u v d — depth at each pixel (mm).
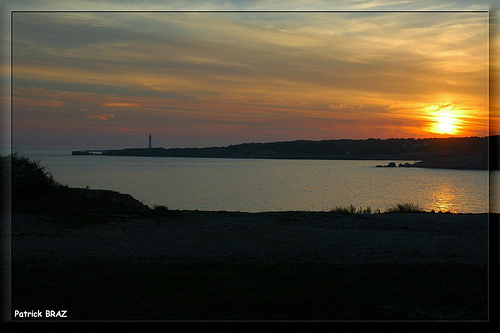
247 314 6246
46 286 7359
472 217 15992
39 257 9391
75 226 13047
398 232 12828
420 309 6500
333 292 7117
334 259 9625
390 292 7207
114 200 18281
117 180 80438
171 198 55656
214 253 10133
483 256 9820
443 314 6273
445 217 16047
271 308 6461
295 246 10922
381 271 8438
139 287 7367
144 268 8656
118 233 12312
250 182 89750
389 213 18297
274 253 10172
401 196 61781
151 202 49688
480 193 66375
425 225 14016
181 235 12219
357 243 11281
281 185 82688
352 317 6070
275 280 7828
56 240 11109
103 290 7199
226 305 6598
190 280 7844
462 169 147500
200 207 45531
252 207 46156
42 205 16688
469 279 7938
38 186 17766
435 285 7590
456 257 9758
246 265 8945
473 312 6328
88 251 10062
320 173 128375
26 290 7129
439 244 11133
